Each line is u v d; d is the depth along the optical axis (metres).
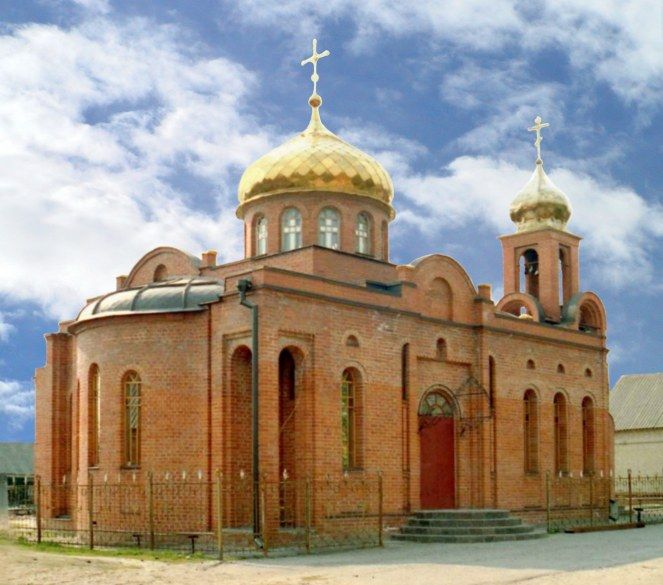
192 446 30.75
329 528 30.27
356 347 32.09
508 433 37.34
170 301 31.83
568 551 27.69
